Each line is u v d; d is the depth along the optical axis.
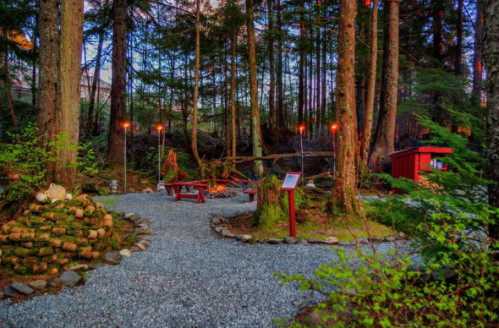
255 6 14.09
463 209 2.10
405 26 16.22
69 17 5.98
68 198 4.02
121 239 4.59
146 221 5.65
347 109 5.82
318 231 5.11
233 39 13.61
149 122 16.05
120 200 7.96
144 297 2.82
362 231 5.04
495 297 1.95
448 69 16.77
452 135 2.53
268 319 2.40
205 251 4.22
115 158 12.00
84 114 18.36
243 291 2.91
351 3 5.84
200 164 10.98
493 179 2.27
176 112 14.80
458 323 1.66
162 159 13.85
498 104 2.26
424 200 2.46
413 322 1.81
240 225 5.79
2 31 13.09
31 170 5.08
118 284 3.10
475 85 12.38
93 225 3.87
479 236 1.97
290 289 2.92
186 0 14.21
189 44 15.02
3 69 14.12
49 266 3.27
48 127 6.67
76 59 6.09
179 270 3.49
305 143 15.88
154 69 14.42
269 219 5.46
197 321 2.40
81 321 2.41
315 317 2.34
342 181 5.74
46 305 2.66
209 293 2.89
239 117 19.94
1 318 2.45
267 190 5.62
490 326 1.79
